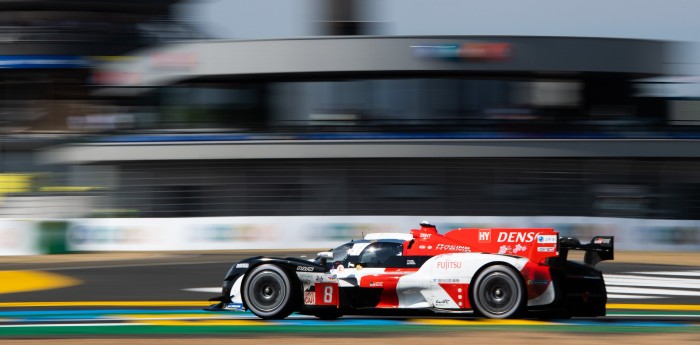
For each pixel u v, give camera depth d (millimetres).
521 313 34312
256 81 106375
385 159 98688
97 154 103438
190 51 105375
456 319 35344
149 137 102000
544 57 101812
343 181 96375
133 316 37531
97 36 127562
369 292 35656
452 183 94312
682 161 100312
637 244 85438
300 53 102562
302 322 34750
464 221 86375
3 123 126375
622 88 107000
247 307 35250
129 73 108312
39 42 126250
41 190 94000
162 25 131875
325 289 35094
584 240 85938
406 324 33938
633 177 93438
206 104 106375
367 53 101750
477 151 97875
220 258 73562
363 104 103500
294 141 98375
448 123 101125
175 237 84062
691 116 105625
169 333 31688
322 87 104750
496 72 101688
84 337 30781
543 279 34250
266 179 96625
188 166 98500
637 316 38625
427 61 101125
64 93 127562
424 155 97875
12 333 31922
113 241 83000
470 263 34844
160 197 94000
